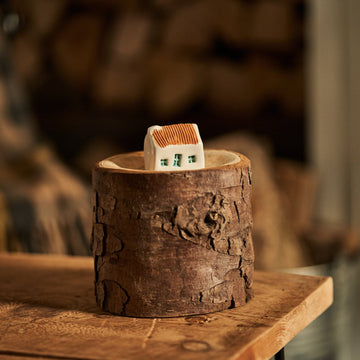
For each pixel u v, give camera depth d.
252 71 2.56
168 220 0.94
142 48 2.61
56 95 2.72
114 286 0.96
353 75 2.22
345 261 1.54
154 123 2.62
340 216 2.27
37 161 1.63
